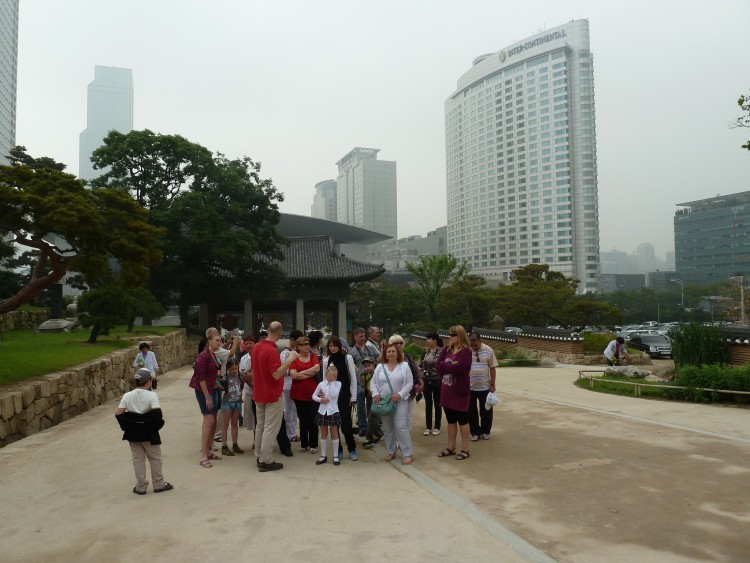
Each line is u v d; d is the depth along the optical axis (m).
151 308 27.67
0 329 26.02
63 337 23.88
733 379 12.13
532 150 134.00
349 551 4.59
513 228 138.62
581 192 128.75
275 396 7.38
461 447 8.11
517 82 136.75
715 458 7.28
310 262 50.75
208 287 37.97
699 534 4.82
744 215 105.44
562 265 129.00
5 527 5.23
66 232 13.40
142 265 15.90
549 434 9.20
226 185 36.94
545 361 26.20
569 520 5.24
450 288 48.66
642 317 89.38
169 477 7.02
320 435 7.86
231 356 9.28
